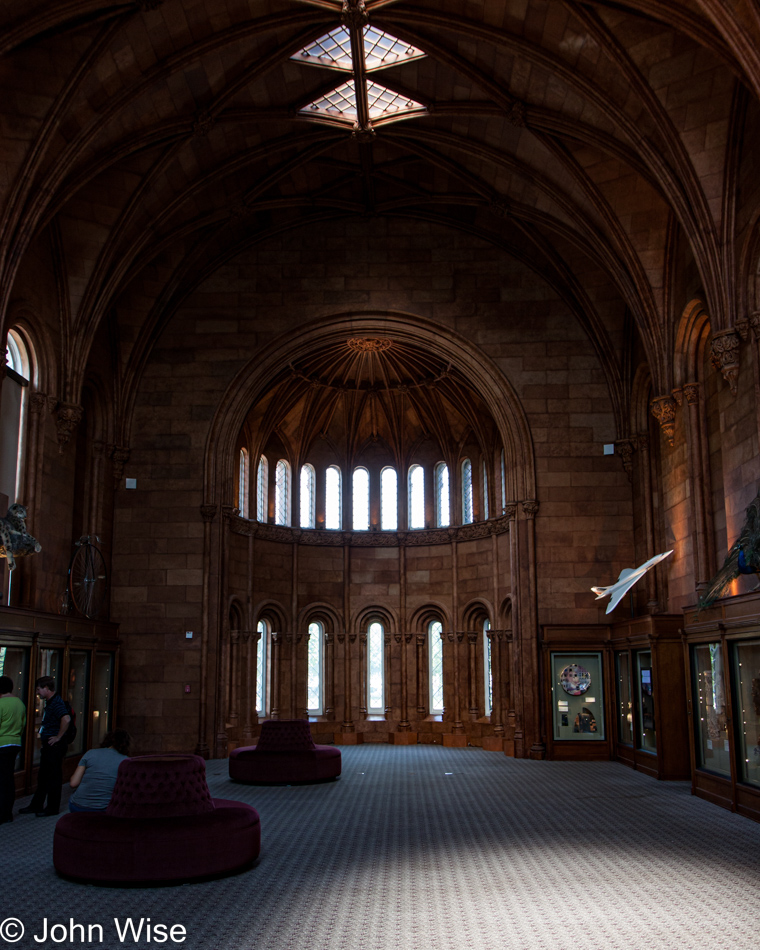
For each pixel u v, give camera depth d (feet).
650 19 56.49
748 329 58.44
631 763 74.33
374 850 39.73
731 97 58.34
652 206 73.41
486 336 90.43
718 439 66.74
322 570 108.68
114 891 32.07
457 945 26.37
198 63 65.62
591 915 29.63
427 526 110.63
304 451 110.11
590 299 88.02
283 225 91.56
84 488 84.07
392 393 109.40
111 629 80.38
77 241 73.97
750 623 47.24
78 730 69.31
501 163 78.69
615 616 84.33
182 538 86.94
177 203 78.84
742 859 38.19
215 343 90.74
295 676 104.17
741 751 50.21
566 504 86.84
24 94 58.85
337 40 68.44
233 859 34.24
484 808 52.01
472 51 67.10
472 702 102.78
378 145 82.74
